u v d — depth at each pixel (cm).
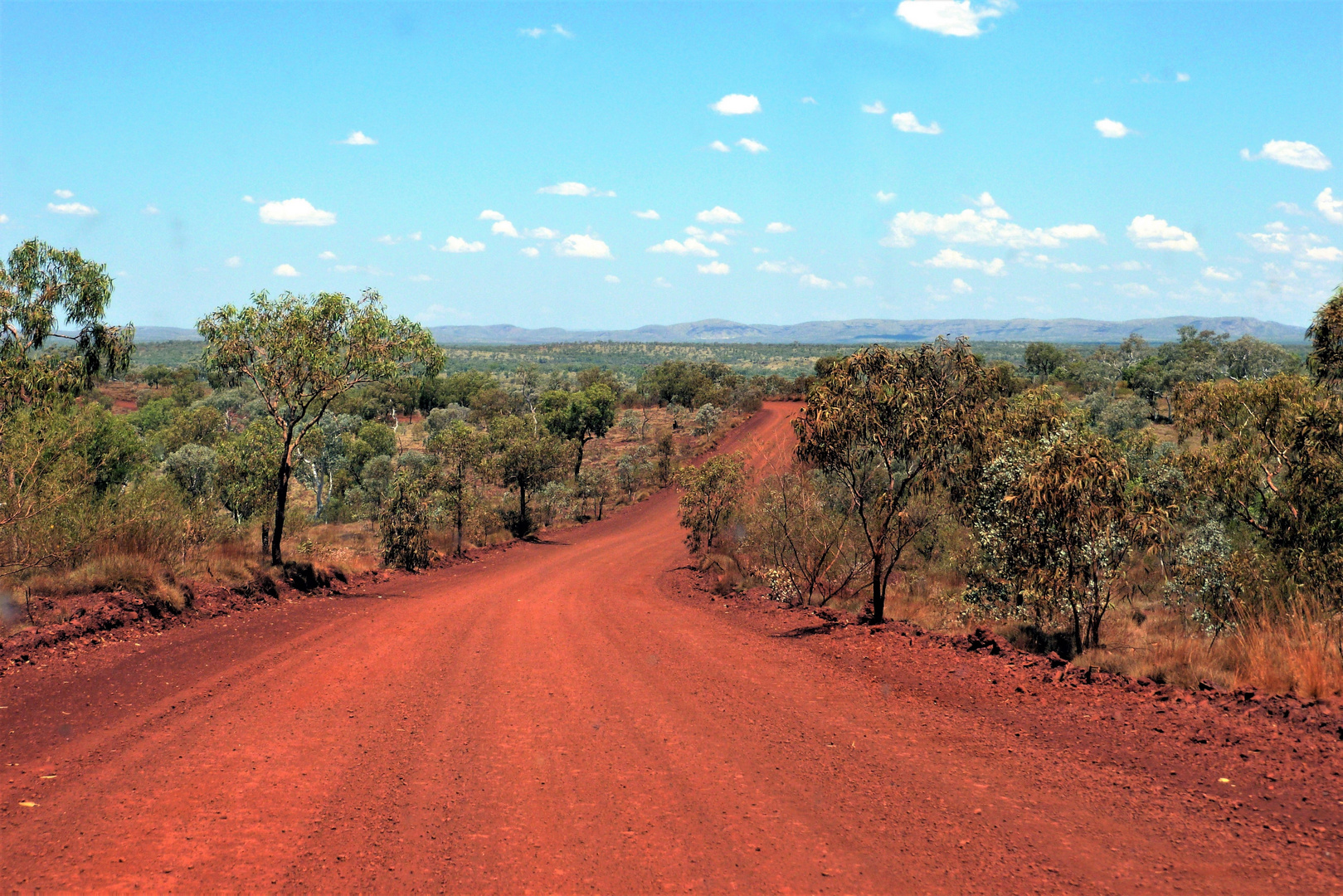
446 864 462
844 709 791
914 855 467
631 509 5162
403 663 1032
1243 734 615
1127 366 11088
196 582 1400
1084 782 567
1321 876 412
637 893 429
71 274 1546
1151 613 1423
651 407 12069
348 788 584
